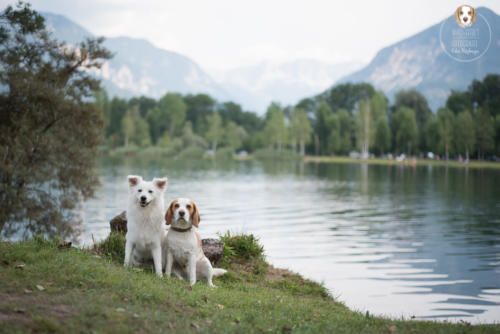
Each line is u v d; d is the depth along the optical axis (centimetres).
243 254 1193
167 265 807
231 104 17462
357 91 16025
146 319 525
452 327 673
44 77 2156
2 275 607
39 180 2064
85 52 2212
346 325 637
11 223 2028
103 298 573
